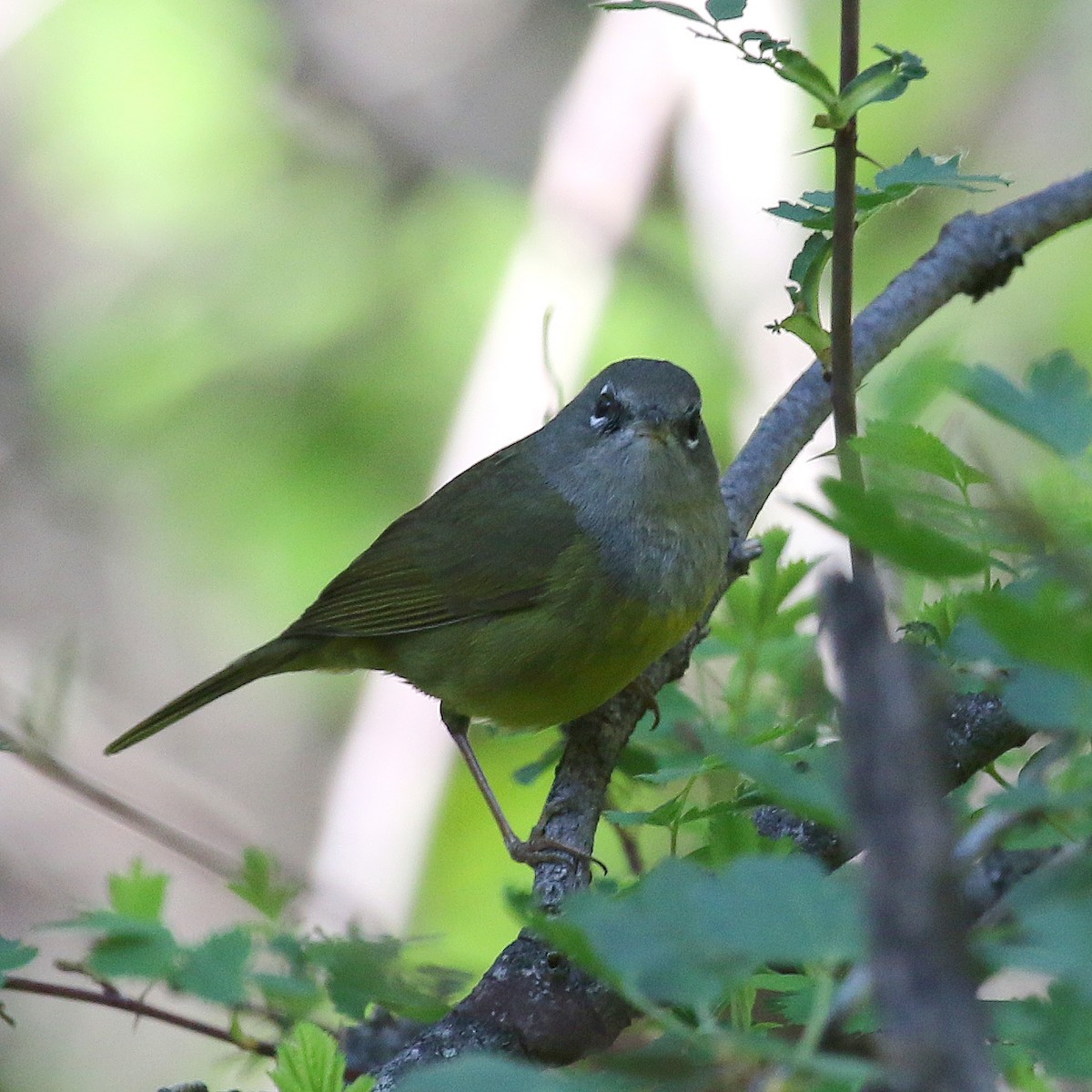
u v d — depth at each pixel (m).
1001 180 5.05
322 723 18.22
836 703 5.20
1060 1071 2.55
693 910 2.36
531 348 14.19
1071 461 3.13
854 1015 2.75
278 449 14.90
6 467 17.84
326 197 15.82
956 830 3.28
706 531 8.08
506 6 18.88
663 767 5.22
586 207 14.62
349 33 17.59
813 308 5.63
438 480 13.94
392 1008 5.28
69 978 15.24
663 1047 2.91
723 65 14.04
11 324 17.52
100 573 17.75
